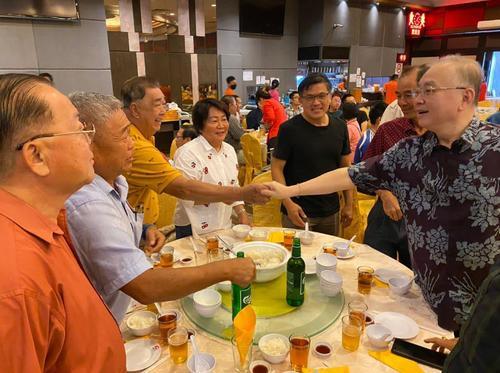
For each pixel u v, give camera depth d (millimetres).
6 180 732
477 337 597
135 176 1879
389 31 12250
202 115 2227
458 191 1236
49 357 721
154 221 2150
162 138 6910
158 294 1103
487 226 1219
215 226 2273
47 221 751
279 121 5766
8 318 623
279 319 1345
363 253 1876
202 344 1224
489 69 12781
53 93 742
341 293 1515
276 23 9844
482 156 1204
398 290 1501
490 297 598
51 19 5992
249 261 1213
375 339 1203
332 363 1146
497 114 2771
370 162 1562
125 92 1930
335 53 10812
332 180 1668
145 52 7715
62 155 744
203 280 1138
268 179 2838
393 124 2266
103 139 1165
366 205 3230
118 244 1074
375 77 12242
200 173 2211
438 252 1306
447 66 1188
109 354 851
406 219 1443
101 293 1105
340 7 10594
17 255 661
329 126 2426
